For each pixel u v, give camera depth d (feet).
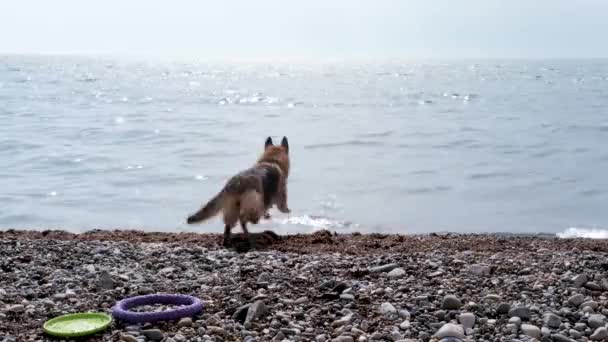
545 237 33.01
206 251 26.94
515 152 66.33
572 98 167.22
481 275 22.22
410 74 471.62
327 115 117.80
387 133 85.10
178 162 59.36
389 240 29.91
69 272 23.11
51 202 43.50
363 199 44.27
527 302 19.04
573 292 19.88
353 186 48.49
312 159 61.98
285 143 33.14
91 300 19.75
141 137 79.05
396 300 19.44
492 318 17.95
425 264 23.70
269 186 30.40
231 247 28.40
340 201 43.57
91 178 51.70
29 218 39.34
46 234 31.30
